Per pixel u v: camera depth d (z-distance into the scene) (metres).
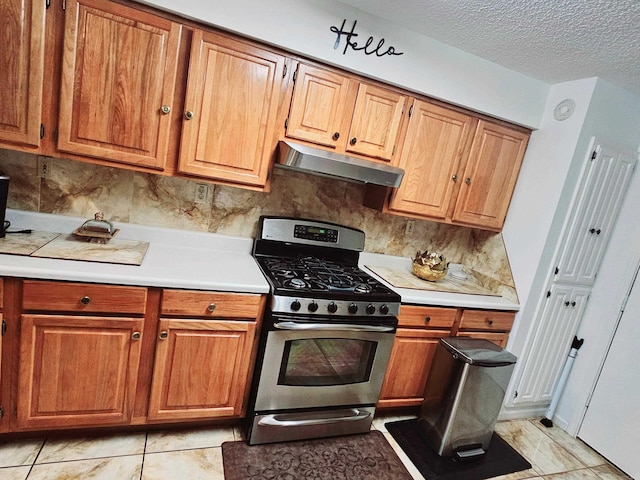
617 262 2.25
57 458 1.51
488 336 2.24
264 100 1.72
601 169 2.12
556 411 2.49
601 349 2.27
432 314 2.06
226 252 2.11
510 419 2.43
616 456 2.11
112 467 1.52
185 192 2.01
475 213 2.34
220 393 1.71
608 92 2.04
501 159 2.30
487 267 2.54
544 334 2.29
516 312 2.27
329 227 2.26
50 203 1.81
